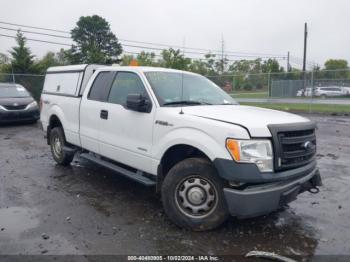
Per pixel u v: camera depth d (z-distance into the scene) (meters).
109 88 5.60
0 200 5.17
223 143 3.85
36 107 14.05
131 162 5.02
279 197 3.86
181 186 4.22
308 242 3.94
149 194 5.47
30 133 11.81
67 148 6.74
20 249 3.70
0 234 4.05
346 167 7.28
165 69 5.50
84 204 5.02
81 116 6.10
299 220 4.53
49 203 5.05
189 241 3.92
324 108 21.06
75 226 4.28
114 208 4.88
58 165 7.25
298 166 4.13
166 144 4.39
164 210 4.74
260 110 4.79
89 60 49.72
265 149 3.81
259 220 4.50
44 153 8.49
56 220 4.45
